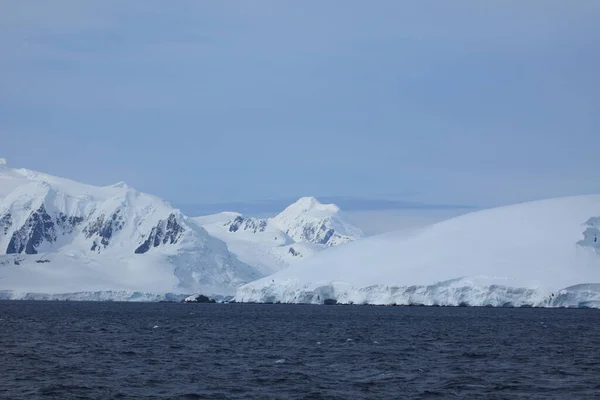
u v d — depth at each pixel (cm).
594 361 14975
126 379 12112
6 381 11775
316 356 15488
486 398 10756
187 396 10744
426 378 12475
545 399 10700
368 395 10900
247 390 11238
